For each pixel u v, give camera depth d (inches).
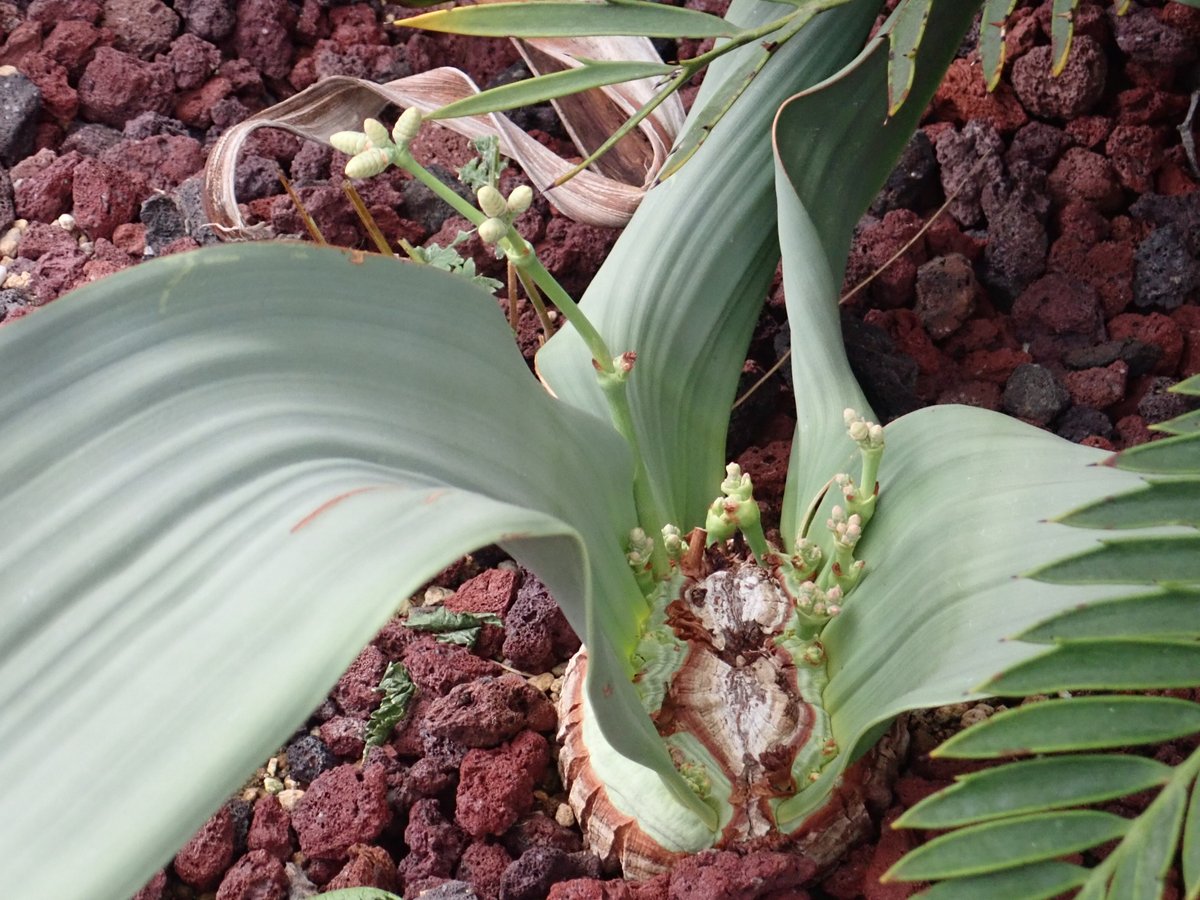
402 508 16.0
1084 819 18.3
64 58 43.4
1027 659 18.8
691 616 27.9
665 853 27.2
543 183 35.8
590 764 28.3
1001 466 25.4
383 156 21.2
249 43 45.3
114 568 15.4
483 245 39.1
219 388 17.1
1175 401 36.0
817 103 28.4
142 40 44.3
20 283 39.3
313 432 17.5
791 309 27.9
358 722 30.6
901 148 30.9
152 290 16.9
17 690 14.6
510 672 31.7
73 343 16.5
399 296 19.5
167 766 13.9
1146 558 19.2
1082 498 24.0
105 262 39.4
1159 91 41.9
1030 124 41.7
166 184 41.9
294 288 18.3
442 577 33.8
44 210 40.7
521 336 38.1
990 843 18.3
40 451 15.9
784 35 23.4
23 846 13.6
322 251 18.4
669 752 27.0
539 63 39.2
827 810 26.8
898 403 36.0
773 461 35.3
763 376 36.1
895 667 25.1
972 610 23.7
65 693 14.6
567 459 23.5
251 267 17.8
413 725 30.5
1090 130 41.4
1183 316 38.6
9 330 16.1
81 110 43.6
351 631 14.5
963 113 42.9
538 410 22.5
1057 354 38.0
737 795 26.8
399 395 19.2
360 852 28.3
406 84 36.8
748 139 30.0
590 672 19.7
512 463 21.0
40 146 42.6
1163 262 38.4
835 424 28.0
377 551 15.3
